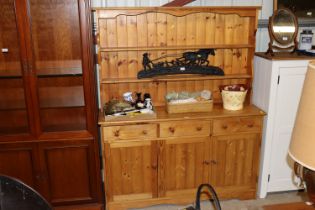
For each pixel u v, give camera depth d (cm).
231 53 274
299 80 252
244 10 252
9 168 239
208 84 279
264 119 261
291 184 277
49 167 243
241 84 277
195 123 247
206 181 263
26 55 221
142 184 257
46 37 227
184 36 265
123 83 268
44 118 242
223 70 277
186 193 262
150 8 240
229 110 261
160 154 251
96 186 251
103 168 262
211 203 266
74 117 248
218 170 262
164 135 247
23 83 226
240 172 266
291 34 268
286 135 264
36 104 230
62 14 225
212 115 249
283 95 254
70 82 241
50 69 230
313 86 101
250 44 264
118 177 252
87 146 241
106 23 254
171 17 260
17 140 234
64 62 231
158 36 262
